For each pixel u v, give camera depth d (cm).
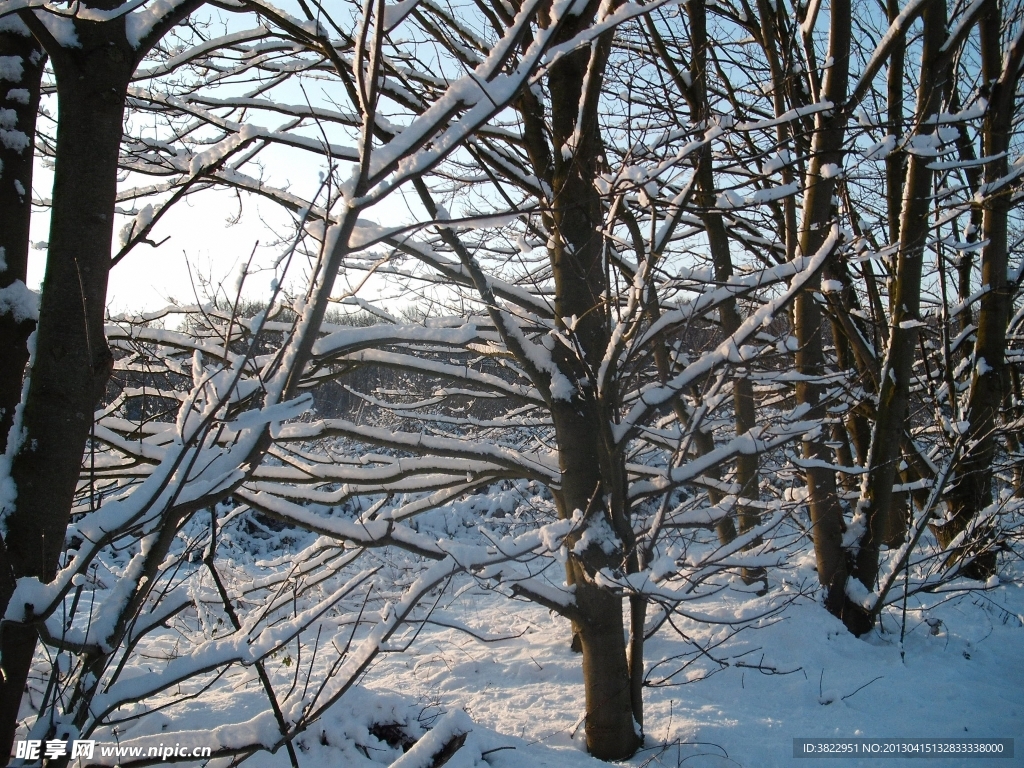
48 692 228
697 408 406
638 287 368
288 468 460
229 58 510
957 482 777
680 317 415
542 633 658
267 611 308
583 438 415
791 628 573
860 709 479
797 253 615
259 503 385
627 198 544
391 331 378
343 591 302
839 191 678
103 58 230
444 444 431
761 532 485
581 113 398
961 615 675
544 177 445
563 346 422
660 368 658
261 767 331
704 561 423
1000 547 700
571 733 436
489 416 834
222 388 250
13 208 238
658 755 412
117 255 264
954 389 737
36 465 225
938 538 841
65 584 208
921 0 524
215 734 292
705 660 550
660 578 373
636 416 400
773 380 588
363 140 229
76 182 229
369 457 541
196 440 232
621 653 415
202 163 392
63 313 228
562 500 462
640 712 430
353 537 378
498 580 383
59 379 227
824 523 633
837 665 539
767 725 446
